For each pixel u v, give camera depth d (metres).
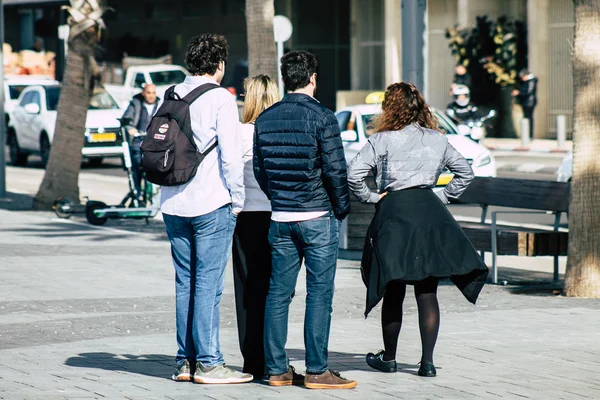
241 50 64.19
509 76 50.03
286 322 10.53
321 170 10.16
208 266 10.46
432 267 10.53
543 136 50.62
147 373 11.07
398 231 10.66
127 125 25.27
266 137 10.24
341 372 11.16
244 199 10.47
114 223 25.73
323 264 10.26
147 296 16.22
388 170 10.89
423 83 25.41
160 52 67.38
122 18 68.75
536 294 16.72
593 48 16.17
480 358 11.85
